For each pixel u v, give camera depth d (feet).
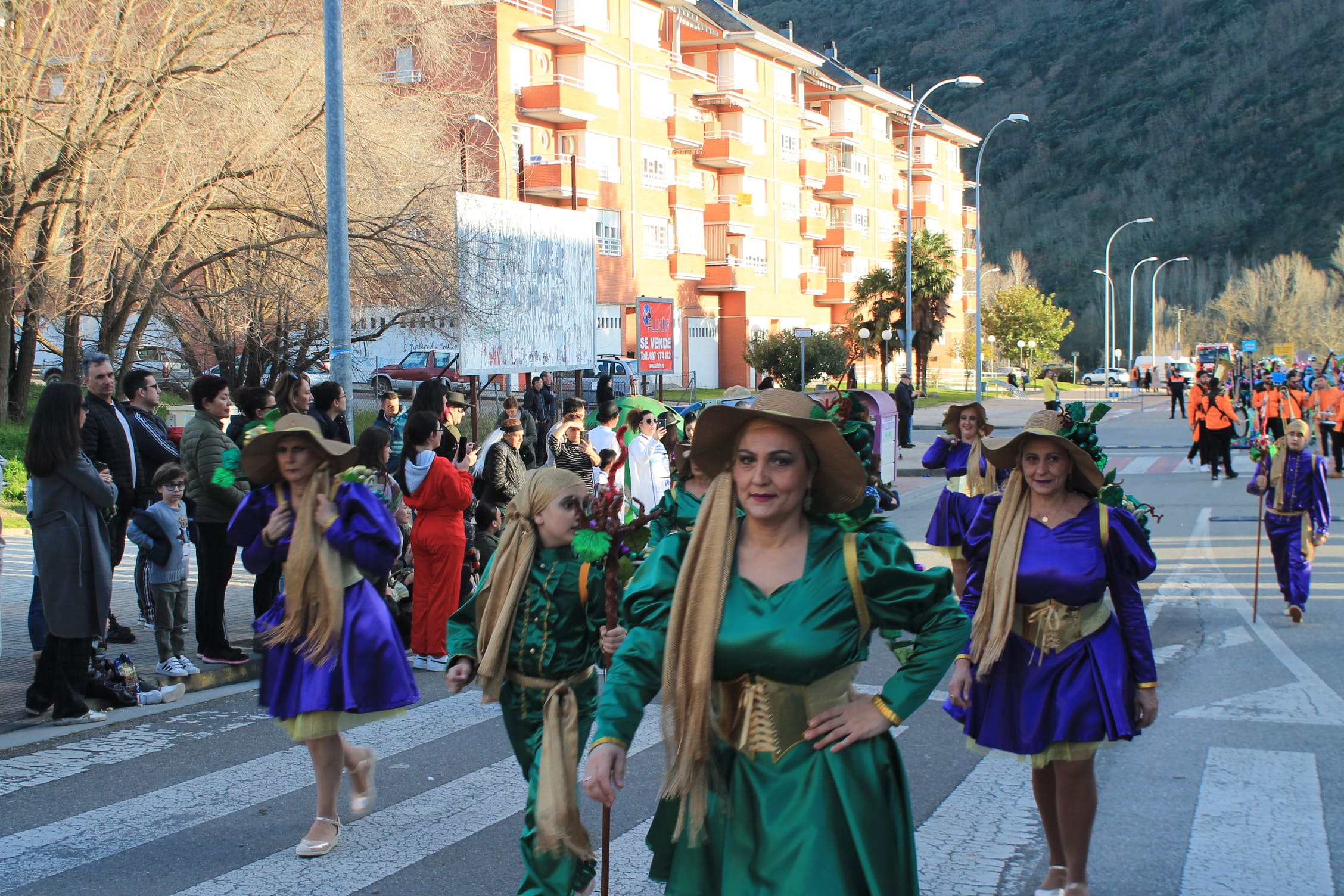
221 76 63.52
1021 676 15.17
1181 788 19.72
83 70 59.62
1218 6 543.39
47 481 22.89
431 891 15.69
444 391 35.83
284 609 17.34
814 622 10.04
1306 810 18.53
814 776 10.00
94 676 24.90
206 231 69.67
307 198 68.49
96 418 29.53
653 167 158.30
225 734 23.34
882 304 193.98
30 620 27.07
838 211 216.74
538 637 14.87
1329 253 415.23
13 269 60.95
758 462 10.07
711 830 10.37
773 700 10.18
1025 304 263.70
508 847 17.29
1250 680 26.96
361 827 18.13
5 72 57.57
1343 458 74.38
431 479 28.25
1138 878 16.07
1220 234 445.37
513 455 33.94
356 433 70.85
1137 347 394.52
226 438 27.37
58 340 101.96
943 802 19.26
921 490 73.20
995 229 490.90
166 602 26.50
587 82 143.54
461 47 102.58
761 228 186.39
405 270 67.51
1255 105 488.85
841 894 9.70
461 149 83.92
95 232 61.41
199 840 17.60
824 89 214.48
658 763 21.47
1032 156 521.24
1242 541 49.32
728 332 181.57
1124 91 527.81
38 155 62.39
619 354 154.92
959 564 30.76
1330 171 444.55
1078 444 15.11
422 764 21.48
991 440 15.44
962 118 558.97
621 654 10.50
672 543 10.77
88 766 21.24
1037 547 15.12
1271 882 15.84
